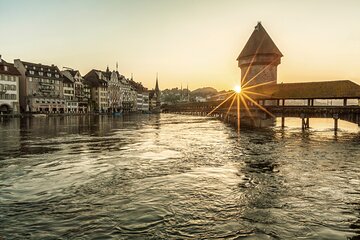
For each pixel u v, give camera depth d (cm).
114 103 13875
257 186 1157
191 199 986
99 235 707
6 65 7988
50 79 9644
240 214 852
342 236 716
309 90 4562
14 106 8169
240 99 6194
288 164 1627
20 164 1566
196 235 712
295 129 4622
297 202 965
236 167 1530
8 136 3023
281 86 5100
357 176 1342
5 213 846
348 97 4094
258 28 7319
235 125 5534
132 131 3922
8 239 682
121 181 1216
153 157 1822
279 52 7012
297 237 707
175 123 6253
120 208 892
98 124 5397
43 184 1161
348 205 941
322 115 4281
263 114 4934
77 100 11000
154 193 1050
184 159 1758
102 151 2064
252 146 2411
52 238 690
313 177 1316
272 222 796
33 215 831
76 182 1194
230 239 693
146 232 726
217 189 1109
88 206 909
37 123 5384
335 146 2445
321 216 844
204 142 2680
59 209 880
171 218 817
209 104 9169
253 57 7019
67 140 2734
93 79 12631
